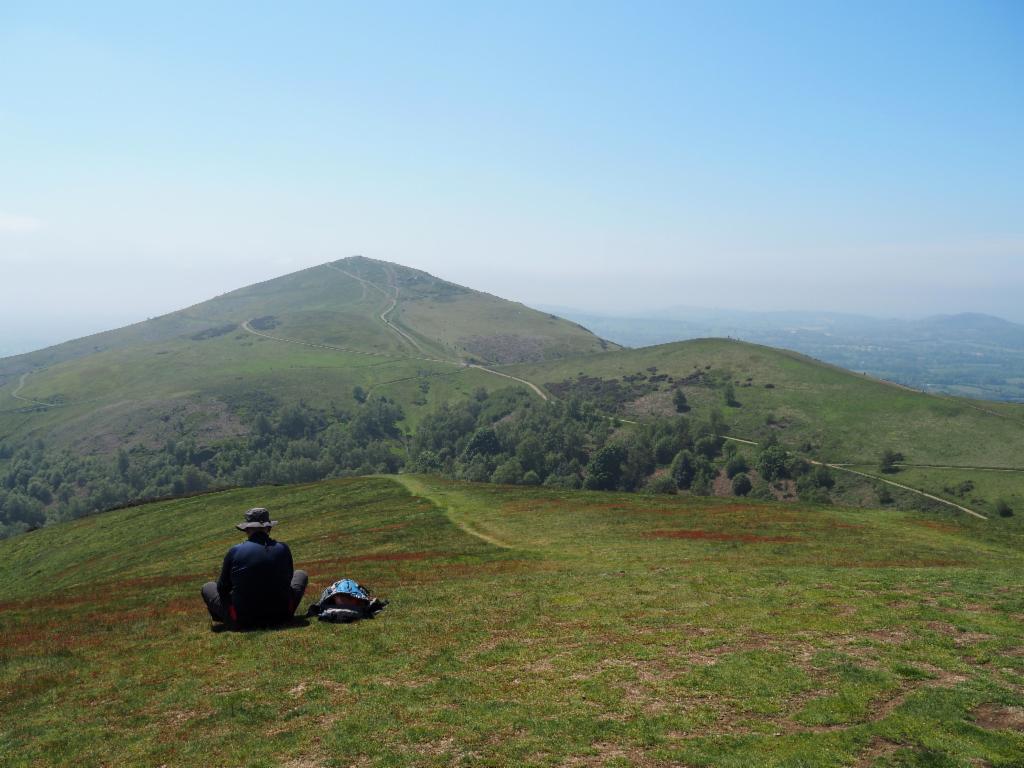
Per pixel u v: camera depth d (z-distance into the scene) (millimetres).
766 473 172000
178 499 70312
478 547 32781
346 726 10086
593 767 8523
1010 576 20234
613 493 53781
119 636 17344
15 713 11914
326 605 17016
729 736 9305
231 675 12852
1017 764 8312
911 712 9836
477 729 9797
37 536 64750
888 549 29391
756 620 15266
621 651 13289
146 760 9461
